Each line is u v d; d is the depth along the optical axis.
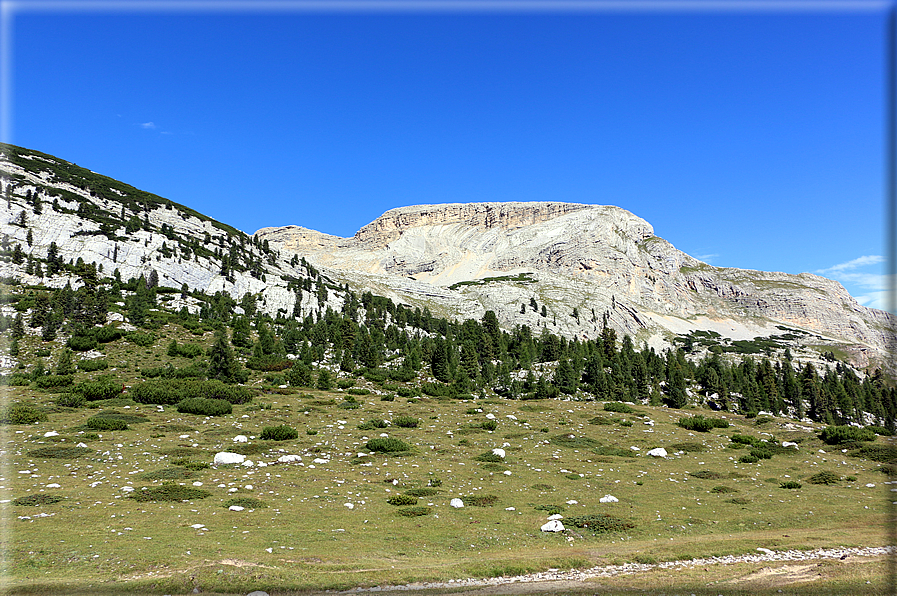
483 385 94.12
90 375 66.25
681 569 19.70
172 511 23.89
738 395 117.94
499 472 36.53
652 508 28.86
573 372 100.38
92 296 97.44
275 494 28.16
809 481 37.28
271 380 78.25
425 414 61.25
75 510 22.95
